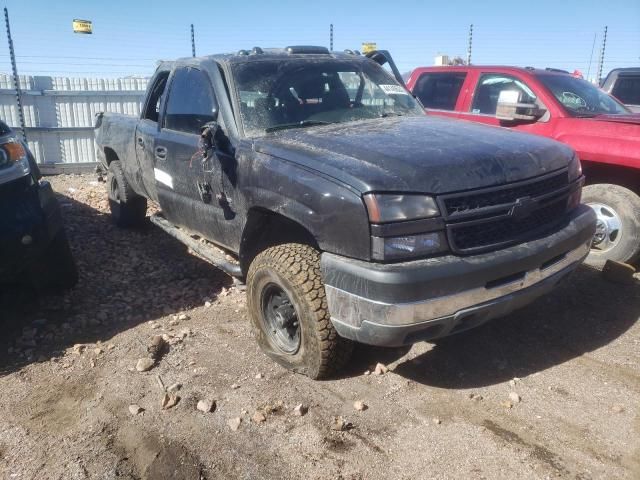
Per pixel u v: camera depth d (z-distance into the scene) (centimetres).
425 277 290
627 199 511
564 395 340
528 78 614
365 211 296
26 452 304
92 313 469
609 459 284
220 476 282
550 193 343
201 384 361
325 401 338
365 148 340
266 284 369
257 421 321
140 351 405
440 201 300
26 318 463
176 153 478
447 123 422
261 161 368
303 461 290
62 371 384
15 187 405
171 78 514
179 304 486
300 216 332
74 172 1184
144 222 721
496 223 319
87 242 658
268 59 458
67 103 1178
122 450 303
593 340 406
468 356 386
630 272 493
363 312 301
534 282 332
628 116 573
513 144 357
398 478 277
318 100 445
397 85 506
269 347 385
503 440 300
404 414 324
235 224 414
